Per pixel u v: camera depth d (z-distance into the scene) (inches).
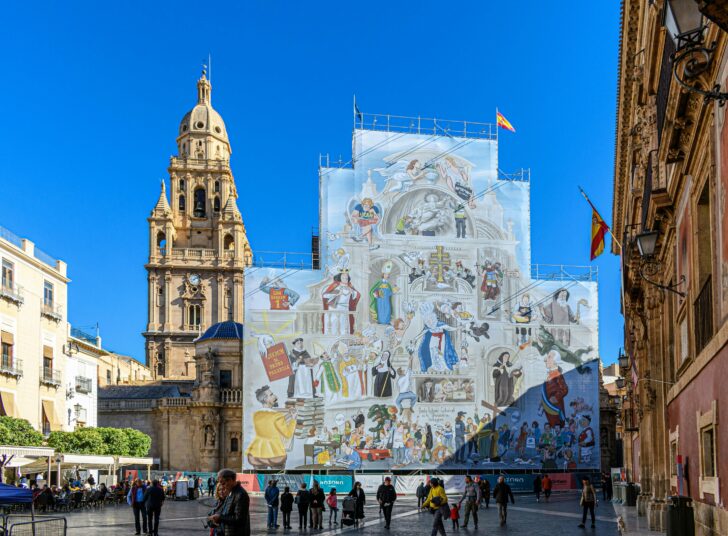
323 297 3107.8
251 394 3014.3
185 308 5022.1
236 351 3816.4
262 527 1530.5
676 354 1138.0
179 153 5502.0
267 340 3051.2
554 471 3157.0
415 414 3075.8
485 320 3189.0
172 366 4936.0
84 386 3154.5
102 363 4185.5
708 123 716.7
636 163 1453.0
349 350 3083.2
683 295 926.4
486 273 3225.9
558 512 1899.6
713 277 743.1
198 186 5364.2
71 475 2738.7
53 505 1867.6
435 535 1125.7
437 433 3075.8
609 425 4104.3
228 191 5354.3
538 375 3186.5
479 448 3090.6
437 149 3284.9
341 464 3004.4
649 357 1411.2
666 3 430.3
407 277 3166.8
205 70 5693.9
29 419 2428.6
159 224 5093.5
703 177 788.6
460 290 3193.9
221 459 3681.1
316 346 3073.3
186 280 5054.1
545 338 3216.0
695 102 722.2
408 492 2972.4
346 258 3142.2
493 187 3294.8
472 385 3132.4
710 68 634.8
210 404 3663.9
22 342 2395.4
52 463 2079.2
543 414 3159.5
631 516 1581.0
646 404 1475.1
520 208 3292.3
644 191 1224.8
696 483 900.6
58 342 2664.9
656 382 1376.7
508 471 3125.0
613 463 4178.2
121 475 3112.7
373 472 3034.0
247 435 2992.1
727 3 391.2
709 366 781.9
